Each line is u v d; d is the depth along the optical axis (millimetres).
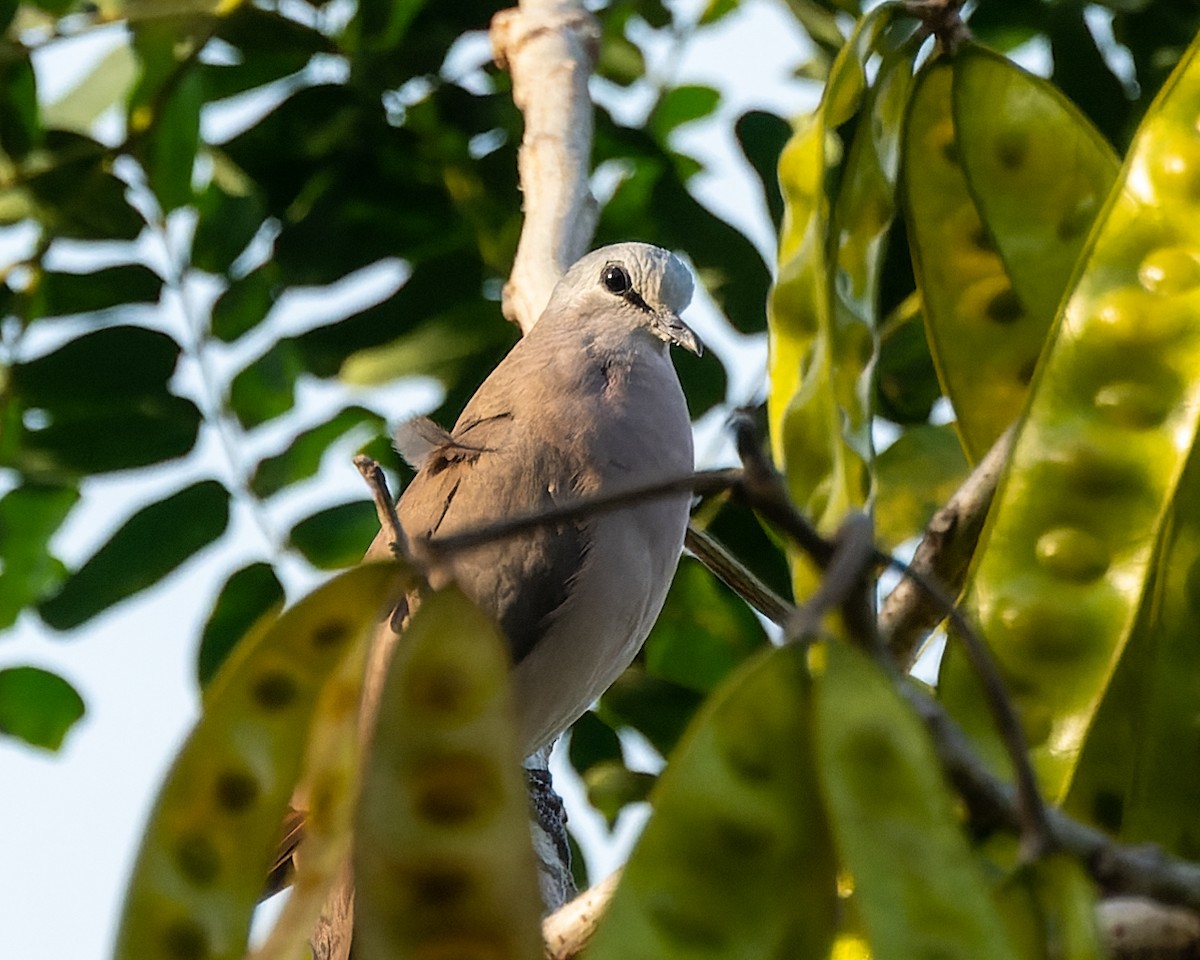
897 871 3402
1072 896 3582
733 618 9938
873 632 3662
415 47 10367
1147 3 9359
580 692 9969
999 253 6723
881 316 9445
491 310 10367
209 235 10148
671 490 3645
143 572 9742
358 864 3701
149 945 3814
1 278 9992
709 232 9930
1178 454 5461
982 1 9875
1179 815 5227
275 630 3947
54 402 9898
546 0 10406
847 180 6504
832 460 5766
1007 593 5355
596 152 10469
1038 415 5586
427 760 3725
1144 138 5930
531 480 9836
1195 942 4273
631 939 3520
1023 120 6770
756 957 3541
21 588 10383
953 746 3842
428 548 3855
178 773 3906
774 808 3594
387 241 10305
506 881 3699
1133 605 5301
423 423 9867
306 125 10305
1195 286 5684
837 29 9625
